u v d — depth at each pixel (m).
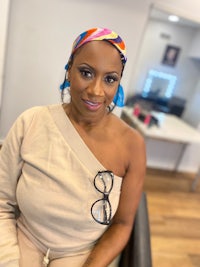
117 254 0.73
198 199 2.36
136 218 0.84
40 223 0.67
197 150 2.81
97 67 0.55
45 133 0.65
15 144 0.68
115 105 0.69
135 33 1.44
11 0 1.39
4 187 0.71
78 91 0.57
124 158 0.69
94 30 0.55
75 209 0.64
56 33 1.38
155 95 3.53
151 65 3.43
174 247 1.65
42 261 0.71
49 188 0.64
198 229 1.90
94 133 0.66
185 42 3.37
